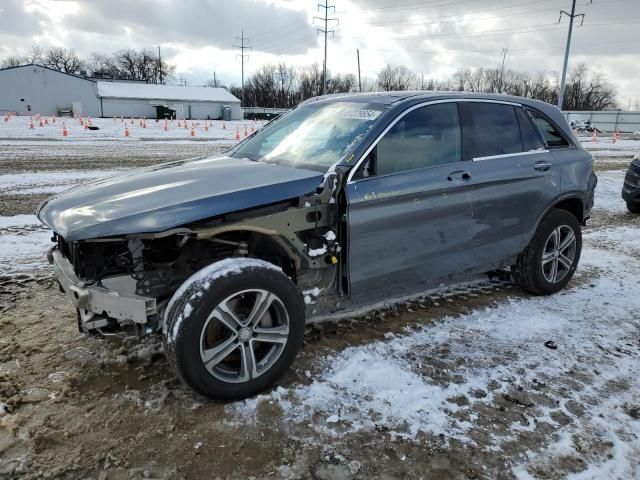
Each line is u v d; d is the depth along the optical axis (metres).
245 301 3.09
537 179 4.56
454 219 4.01
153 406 2.97
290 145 4.07
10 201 8.64
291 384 3.24
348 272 3.52
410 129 3.84
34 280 4.95
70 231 2.84
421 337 3.95
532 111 4.80
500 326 4.20
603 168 16.17
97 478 2.44
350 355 3.62
